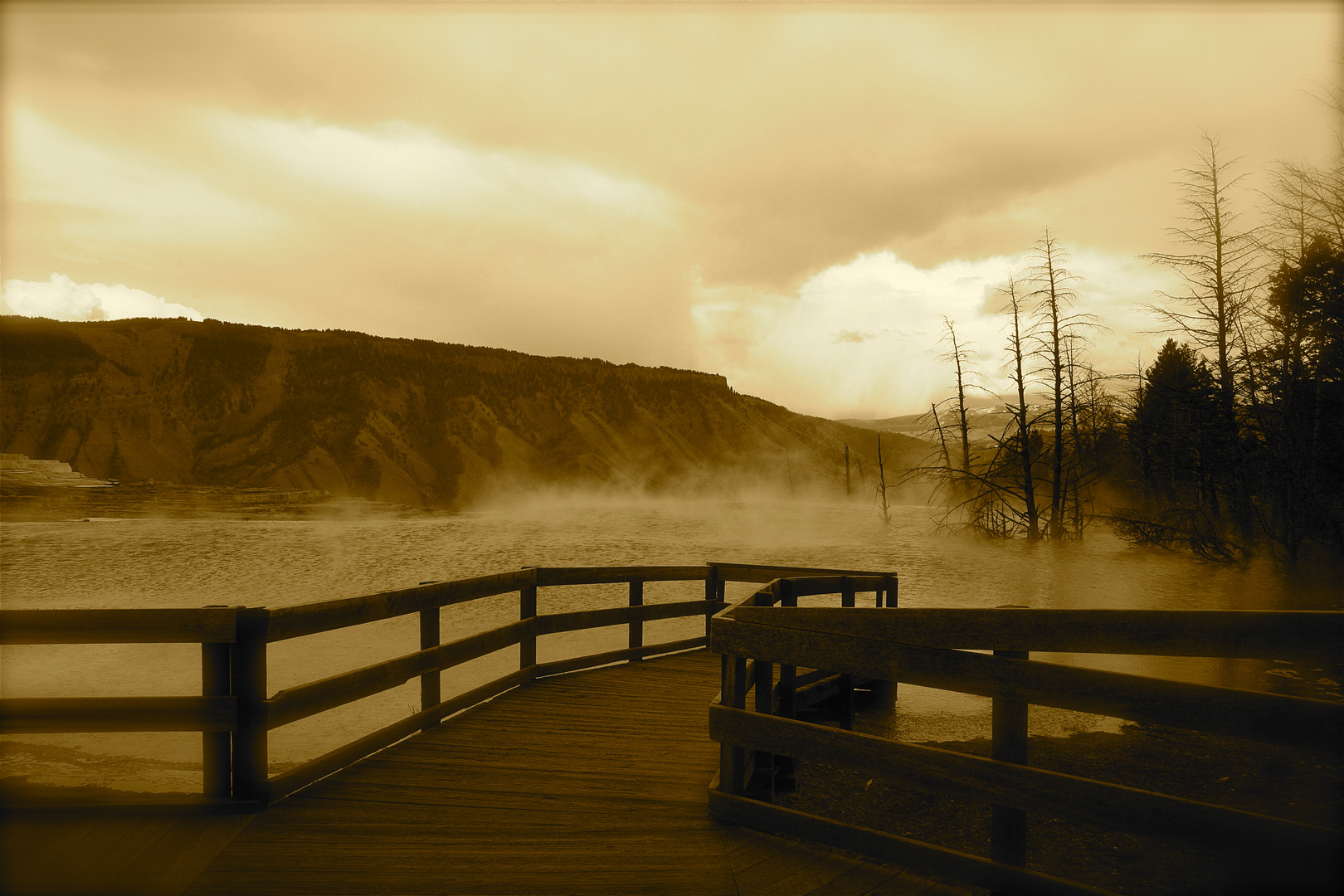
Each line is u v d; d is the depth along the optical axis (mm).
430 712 5074
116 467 133500
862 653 3021
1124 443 31328
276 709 3654
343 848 3279
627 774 4223
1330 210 19281
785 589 5715
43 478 83625
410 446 158375
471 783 4066
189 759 9281
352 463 144750
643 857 3205
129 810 3527
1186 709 2379
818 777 5992
